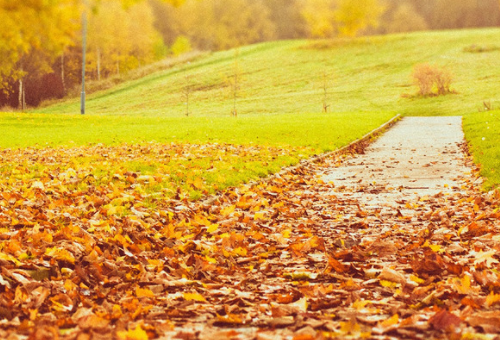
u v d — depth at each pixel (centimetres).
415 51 7819
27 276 460
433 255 512
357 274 497
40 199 876
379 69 7200
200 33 10425
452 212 806
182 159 1477
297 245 598
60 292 438
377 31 11412
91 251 542
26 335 326
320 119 3441
